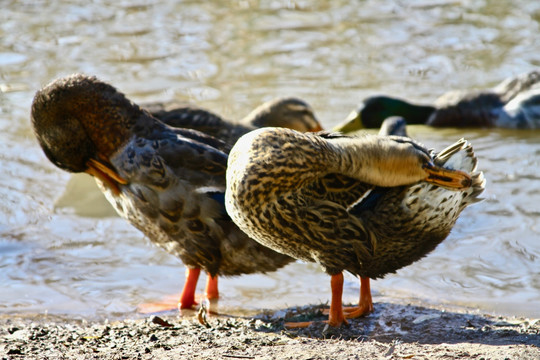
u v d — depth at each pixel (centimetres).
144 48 2122
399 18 2334
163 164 1046
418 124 1833
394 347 812
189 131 1132
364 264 932
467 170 1006
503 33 2219
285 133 898
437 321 937
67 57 2055
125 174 1072
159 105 1570
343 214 902
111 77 1955
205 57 2083
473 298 1070
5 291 1116
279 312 1027
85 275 1170
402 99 1809
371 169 922
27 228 1315
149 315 1048
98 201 1423
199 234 1048
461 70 2019
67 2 2431
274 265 1066
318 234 904
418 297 1075
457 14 2355
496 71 2011
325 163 904
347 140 940
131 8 2391
